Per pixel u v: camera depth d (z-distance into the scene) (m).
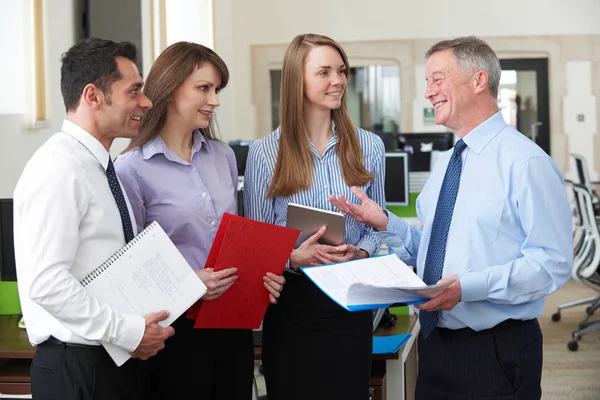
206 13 10.02
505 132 2.52
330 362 2.88
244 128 12.38
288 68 2.90
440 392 2.60
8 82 5.25
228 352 2.80
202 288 2.40
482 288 2.38
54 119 5.72
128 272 2.32
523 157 2.44
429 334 2.62
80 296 2.22
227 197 2.86
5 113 5.01
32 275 2.20
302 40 2.89
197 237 2.78
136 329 2.27
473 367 2.52
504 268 2.40
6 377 3.41
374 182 3.04
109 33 6.38
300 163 2.92
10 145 5.07
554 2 11.88
